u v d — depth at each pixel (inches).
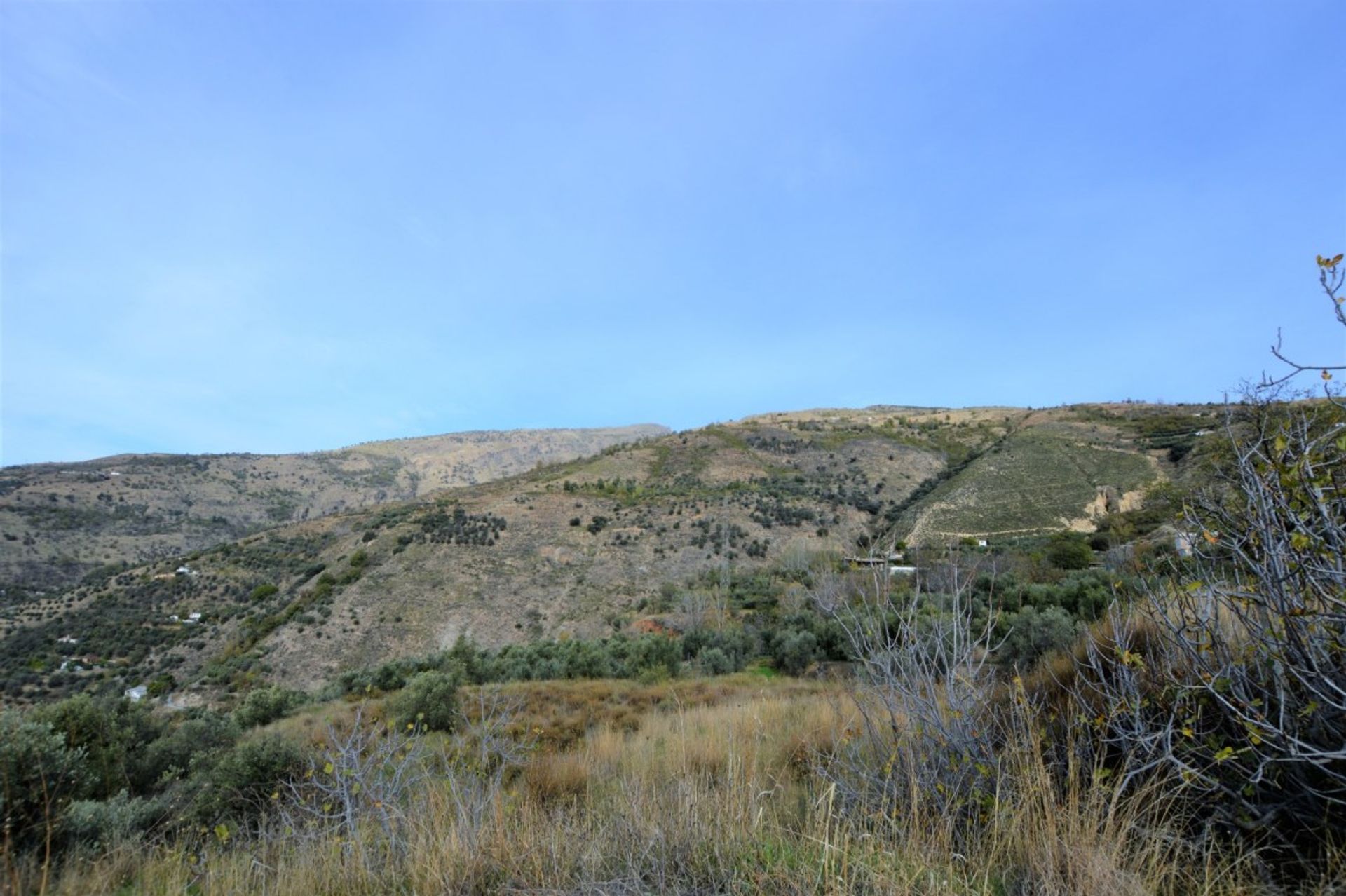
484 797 164.4
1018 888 102.2
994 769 125.9
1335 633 94.4
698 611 1353.3
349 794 174.9
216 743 379.6
